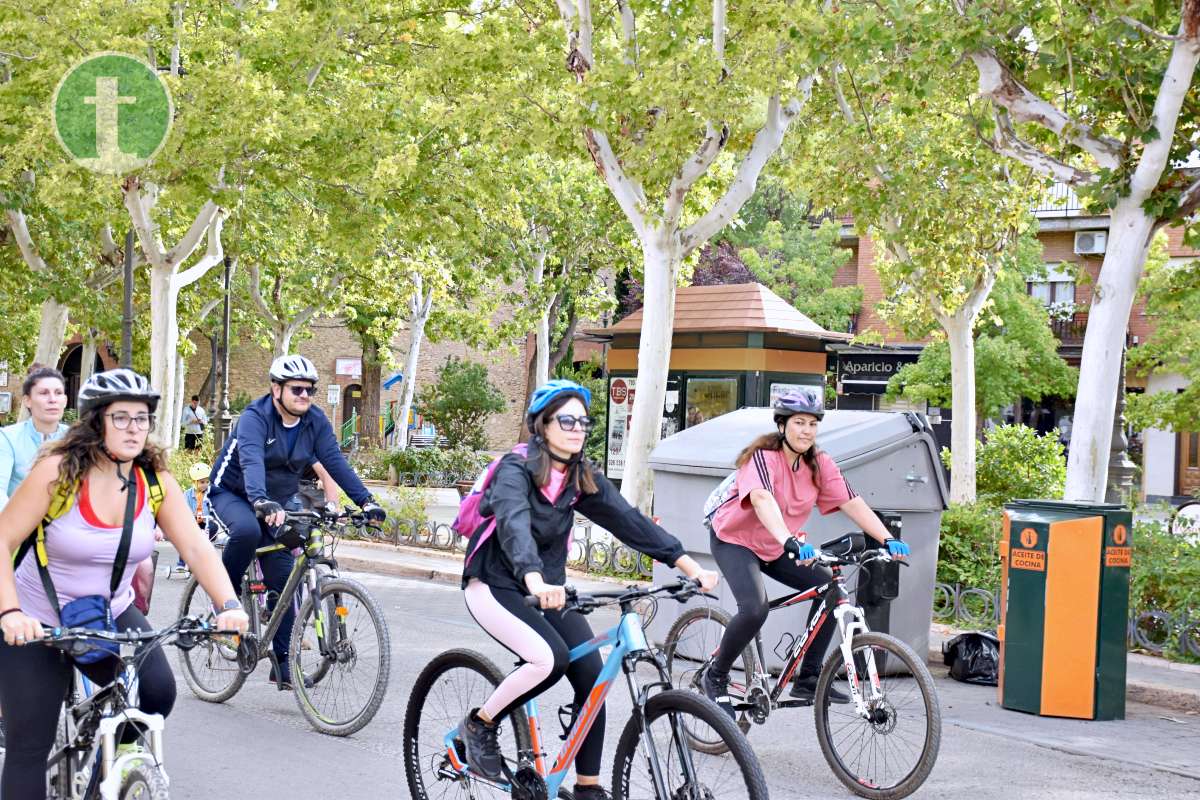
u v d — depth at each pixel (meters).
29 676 4.41
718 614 7.37
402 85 20.56
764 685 6.75
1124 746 7.68
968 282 22.14
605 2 16.69
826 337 22.38
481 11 18.91
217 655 8.30
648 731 4.66
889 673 6.29
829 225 43.00
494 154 21.52
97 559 4.46
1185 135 12.74
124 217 22.42
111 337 30.11
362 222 21.03
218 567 4.56
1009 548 8.67
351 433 53.75
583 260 36.12
